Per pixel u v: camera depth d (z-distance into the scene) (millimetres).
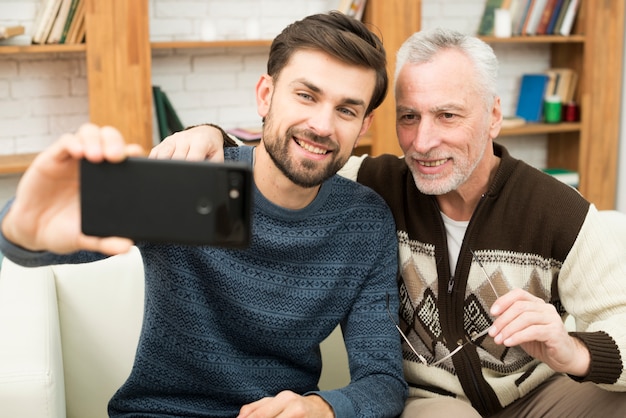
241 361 1456
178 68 3453
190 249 1385
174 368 1423
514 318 1280
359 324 1500
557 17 3842
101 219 859
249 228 862
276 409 1259
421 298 1577
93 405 1706
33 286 1604
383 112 3438
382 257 1545
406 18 3424
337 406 1311
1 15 3127
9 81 3188
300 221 1457
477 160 1519
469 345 1530
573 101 3973
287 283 1445
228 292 1404
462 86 1470
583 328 1537
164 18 3385
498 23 3719
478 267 1538
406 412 1480
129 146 876
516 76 4094
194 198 856
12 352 1311
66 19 2982
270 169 1417
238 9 3512
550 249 1506
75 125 3320
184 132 1501
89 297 1710
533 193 1533
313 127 1337
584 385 1540
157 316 1398
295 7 3617
